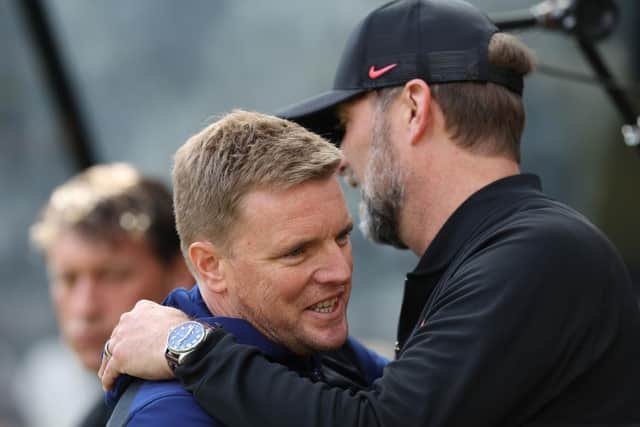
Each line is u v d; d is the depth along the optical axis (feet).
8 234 87.56
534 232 22.25
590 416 21.86
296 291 22.11
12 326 92.94
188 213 22.89
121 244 34.76
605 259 22.72
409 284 24.39
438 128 24.58
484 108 24.44
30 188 85.15
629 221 58.18
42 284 92.12
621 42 51.01
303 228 21.88
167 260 35.53
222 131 22.67
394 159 24.82
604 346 22.02
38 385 91.20
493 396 20.90
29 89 82.23
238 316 22.89
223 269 22.68
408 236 25.25
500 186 24.08
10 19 80.28
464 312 21.59
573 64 55.88
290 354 22.99
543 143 59.98
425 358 21.30
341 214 22.33
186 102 63.87
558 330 21.43
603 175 58.80
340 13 59.36
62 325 35.78
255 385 21.21
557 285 21.66
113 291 34.83
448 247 23.90
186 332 21.91
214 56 62.80
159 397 21.84
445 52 24.61
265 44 61.46
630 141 31.68
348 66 25.62
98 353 35.12
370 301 66.59
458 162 24.48
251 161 22.02
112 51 64.08
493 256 22.13
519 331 21.18
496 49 24.58
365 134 25.36
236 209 22.11
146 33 63.93
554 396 21.65
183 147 23.44
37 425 91.56
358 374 26.14
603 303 22.20
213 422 21.62
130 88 64.69
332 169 22.18
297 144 22.13
